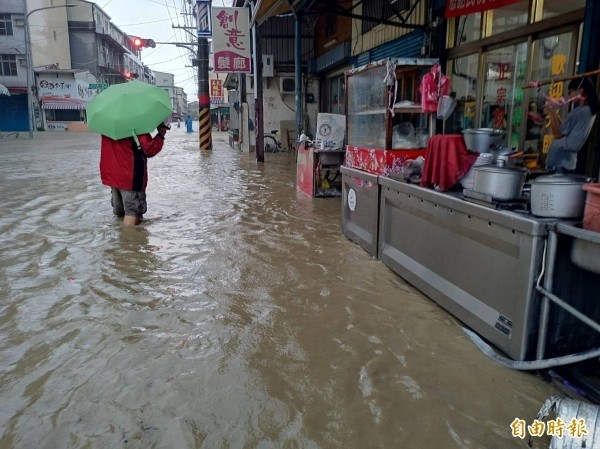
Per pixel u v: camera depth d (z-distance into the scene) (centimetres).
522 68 608
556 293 259
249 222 639
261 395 253
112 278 427
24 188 909
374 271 440
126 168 597
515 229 267
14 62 3869
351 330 325
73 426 229
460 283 333
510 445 215
